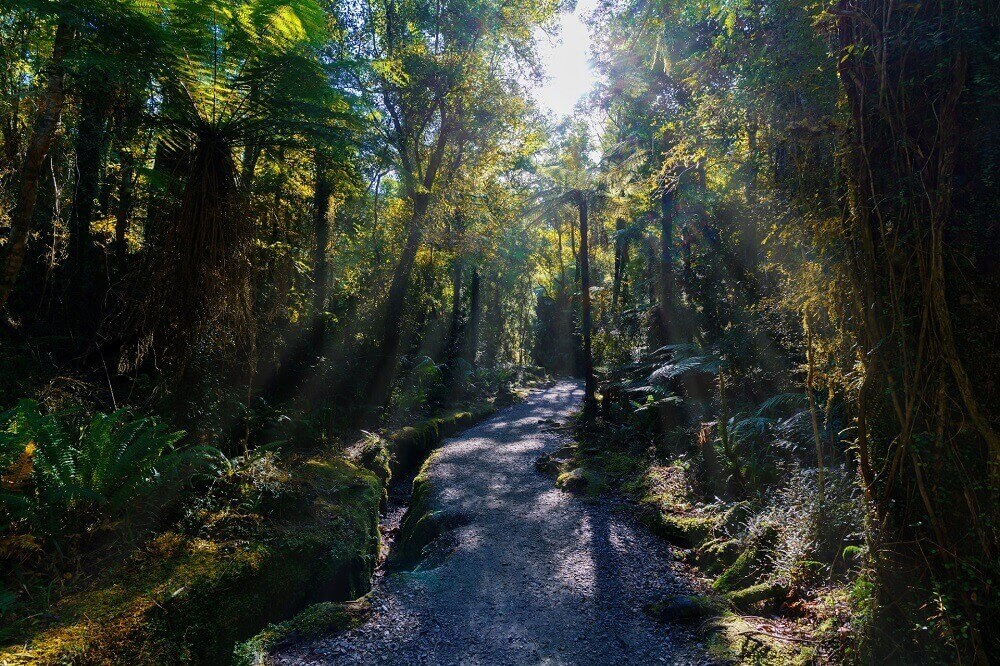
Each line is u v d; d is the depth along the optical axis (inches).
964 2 71.5
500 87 405.1
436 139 445.4
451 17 389.7
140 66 145.3
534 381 906.1
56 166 213.0
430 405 470.6
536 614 134.4
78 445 136.9
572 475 247.6
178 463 137.6
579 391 759.1
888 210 81.8
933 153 76.6
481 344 938.1
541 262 1143.6
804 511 136.2
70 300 223.8
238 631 119.6
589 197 429.1
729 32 153.6
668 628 124.4
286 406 275.6
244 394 217.6
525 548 176.9
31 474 119.5
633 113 348.8
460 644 121.7
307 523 165.3
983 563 72.6
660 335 402.0
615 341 493.4
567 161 524.4
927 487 78.5
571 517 205.3
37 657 88.2
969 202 74.8
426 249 490.6
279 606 134.3
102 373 209.9
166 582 115.6
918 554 80.7
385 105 374.6
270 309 243.4
